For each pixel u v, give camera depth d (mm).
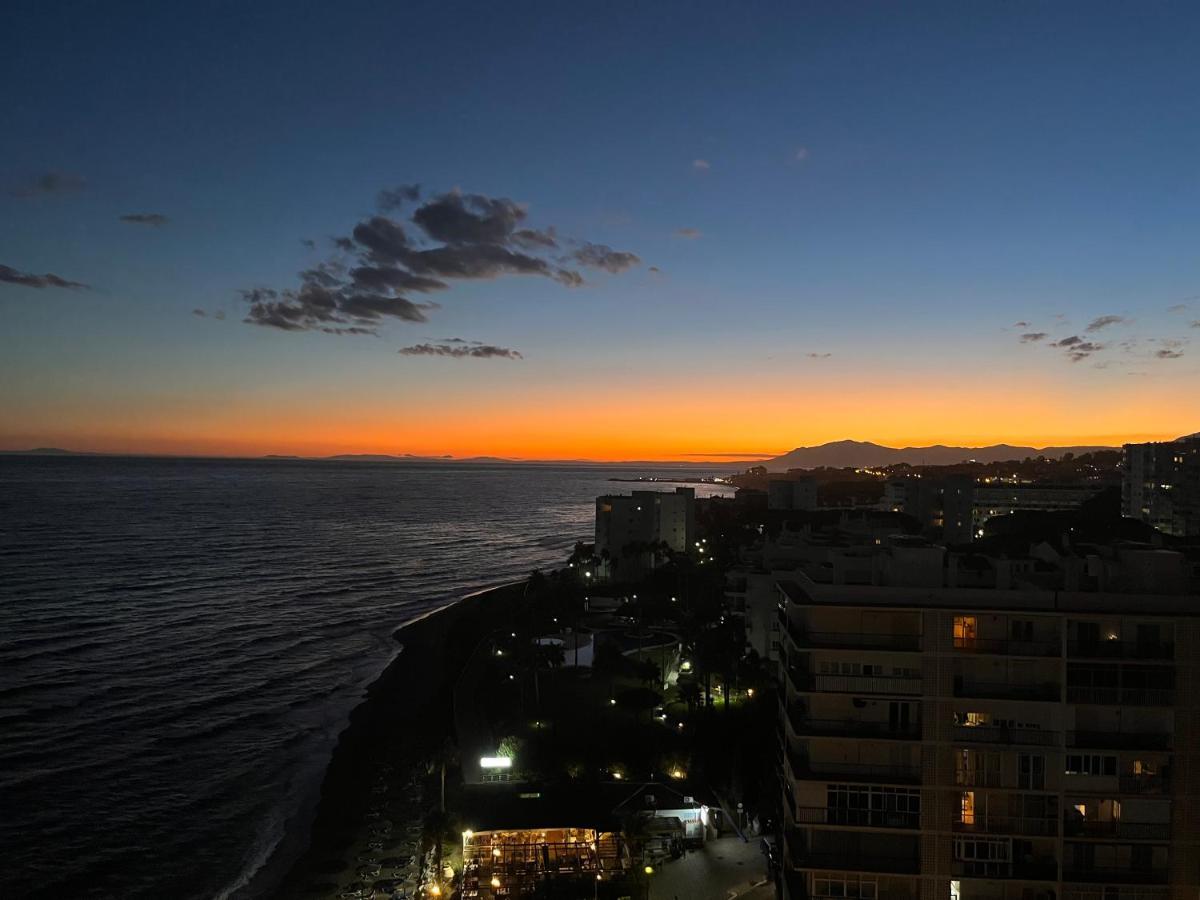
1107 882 41281
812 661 45094
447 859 62844
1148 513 179875
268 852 71000
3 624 149875
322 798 81438
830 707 44844
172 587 192375
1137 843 41469
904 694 43594
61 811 78188
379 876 66000
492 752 86500
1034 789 42250
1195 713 41156
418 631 154750
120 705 108188
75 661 127625
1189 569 46469
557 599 143625
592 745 83375
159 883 66375
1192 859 41031
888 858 43719
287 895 64000
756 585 100438
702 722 89250
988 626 43438
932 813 43125
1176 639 41562
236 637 146875
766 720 85812
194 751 93625
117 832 74562
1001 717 43188
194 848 71812
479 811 67125
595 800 68625
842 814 43969
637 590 165375
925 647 43688
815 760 44719
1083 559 49500
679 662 114562
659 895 56094
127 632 147250
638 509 189625
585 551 193000
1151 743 41531
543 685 107875
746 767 76125
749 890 56219
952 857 42844
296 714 106938
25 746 93188
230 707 109000
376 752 92625
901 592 44906
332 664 131250
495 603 169500
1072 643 42594
